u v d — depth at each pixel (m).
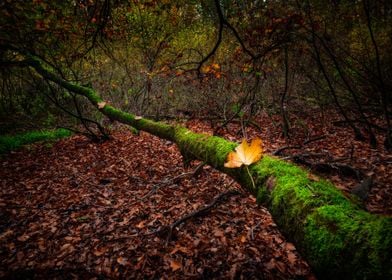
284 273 2.83
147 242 3.50
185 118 10.58
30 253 3.46
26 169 6.77
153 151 7.36
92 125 11.21
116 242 3.56
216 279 2.84
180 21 9.13
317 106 9.66
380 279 0.51
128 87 10.35
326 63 7.55
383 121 7.62
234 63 7.51
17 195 5.31
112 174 6.02
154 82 9.50
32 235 3.86
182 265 3.06
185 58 9.29
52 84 11.43
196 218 3.89
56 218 4.29
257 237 3.41
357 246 0.59
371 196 3.90
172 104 10.93
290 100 9.79
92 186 5.47
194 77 8.63
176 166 6.06
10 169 6.84
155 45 9.04
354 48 6.96
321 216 0.73
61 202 4.86
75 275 3.01
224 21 2.03
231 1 7.34
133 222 3.99
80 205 4.68
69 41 6.48
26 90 11.38
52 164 7.04
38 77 9.44
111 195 4.98
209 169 5.46
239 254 3.15
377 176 4.52
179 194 4.70
